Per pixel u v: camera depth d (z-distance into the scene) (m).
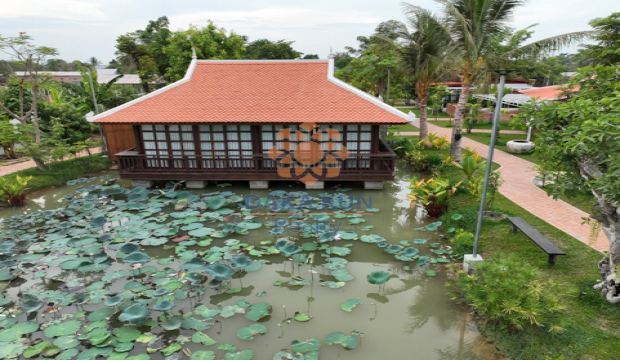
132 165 14.50
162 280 7.75
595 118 5.72
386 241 10.02
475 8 15.19
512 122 7.05
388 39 20.84
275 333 6.29
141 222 10.74
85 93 21.58
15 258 8.70
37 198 13.97
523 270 6.26
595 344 5.44
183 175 14.20
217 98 14.48
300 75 15.40
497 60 15.88
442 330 6.40
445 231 10.45
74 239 9.60
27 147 15.53
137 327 6.44
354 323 6.61
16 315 6.72
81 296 7.12
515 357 5.53
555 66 33.84
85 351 5.66
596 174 5.90
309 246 9.24
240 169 14.27
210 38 31.05
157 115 13.77
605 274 6.46
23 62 16.72
